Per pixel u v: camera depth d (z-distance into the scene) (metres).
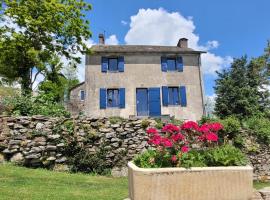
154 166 4.01
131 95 20.94
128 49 22.06
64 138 10.49
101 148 10.91
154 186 3.70
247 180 3.84
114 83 21.06
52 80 21.77
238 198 3.79
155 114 20.77
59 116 12.02
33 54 17.75
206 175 3.76
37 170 9.19
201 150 4.38
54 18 18.61
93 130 11.13
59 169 10.12
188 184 3.73
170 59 22.14
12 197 5.65
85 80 20.86
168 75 21.61
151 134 4.94
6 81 24.73
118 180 9.59
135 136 11.62
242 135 14.21
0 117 10.30
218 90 24.12
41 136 10.34
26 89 17.58
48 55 19.06
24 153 9.93
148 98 21.02
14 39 17.97
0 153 9.85
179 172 3.73
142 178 3.71
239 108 23.02
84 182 8.34
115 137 11.32
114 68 21.64
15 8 17.73
